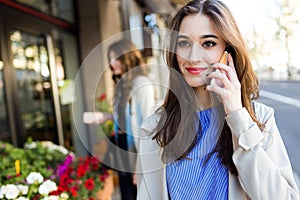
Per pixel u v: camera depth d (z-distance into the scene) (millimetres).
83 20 3910
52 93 3275
